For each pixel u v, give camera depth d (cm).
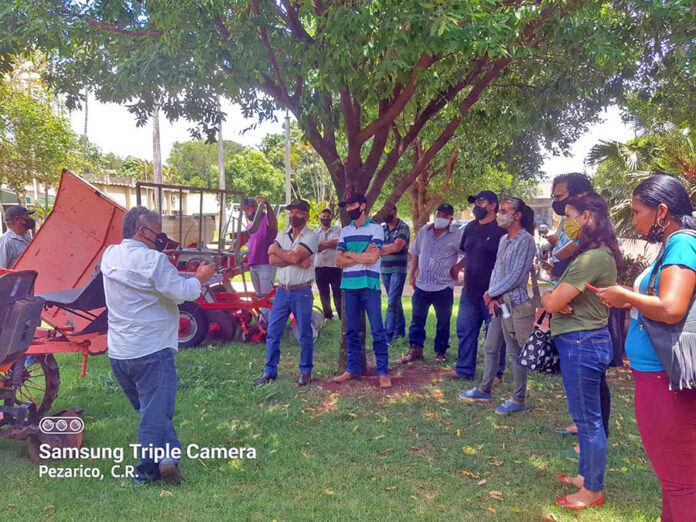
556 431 493
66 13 582
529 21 598
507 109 852
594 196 364
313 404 566
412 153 1819
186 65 588
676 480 273
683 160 1397
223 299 852
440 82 654
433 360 736
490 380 577
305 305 624
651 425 276
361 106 732
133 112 739
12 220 642
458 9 488
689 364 254
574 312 361
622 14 664
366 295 621
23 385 523
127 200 2942
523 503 373
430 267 714
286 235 630
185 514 353
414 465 430
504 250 523
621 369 693
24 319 388
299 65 562
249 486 394
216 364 705
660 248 279
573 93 721
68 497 371
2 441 459
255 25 531
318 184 4700
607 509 362
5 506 357
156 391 379
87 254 618
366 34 505
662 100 733
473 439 480
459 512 361
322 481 402
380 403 569
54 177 1669
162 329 379
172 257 802
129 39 633
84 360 593
